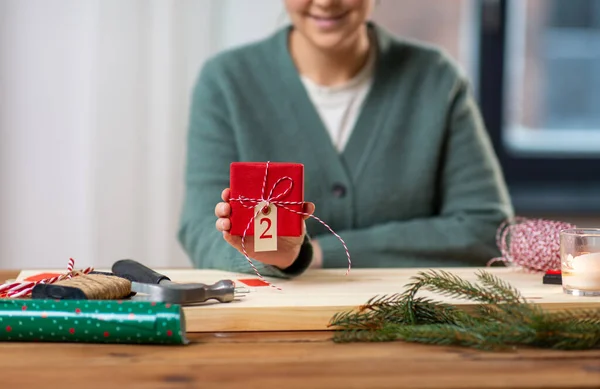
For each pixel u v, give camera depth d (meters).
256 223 1.31
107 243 2.77
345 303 1.24
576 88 3.25
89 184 2.77
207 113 2.03
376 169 2.03
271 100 2.04
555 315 1.12
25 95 2.77
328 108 2.07
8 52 2.75
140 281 1.29
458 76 2.11
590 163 3.25
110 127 2.73
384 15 3.06
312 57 2.05
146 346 1.12
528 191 3.22
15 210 2.80
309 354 1.08
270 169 1.32
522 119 3.25
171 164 2.75
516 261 1.56
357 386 0.95
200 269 1.70
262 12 2.76
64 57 2.76
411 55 2.11
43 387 0.94
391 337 1.14
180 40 2.72
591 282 1.33
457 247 1.92
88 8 2.73
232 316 1.21
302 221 1.35
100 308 1.12
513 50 3.19
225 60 2.08
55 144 2.79
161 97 2.74
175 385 0.95
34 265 2.82
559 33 3.21
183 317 1.13
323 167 2.02
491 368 1.02
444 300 1.29
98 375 0.99
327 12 1.87
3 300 1.13
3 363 1.04
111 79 2.71
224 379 0.97
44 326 1.12
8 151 2.78
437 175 2.08
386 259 1.89
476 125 2.10
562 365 1.04
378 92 2.06
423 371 1.01
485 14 3.11
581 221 3.16
